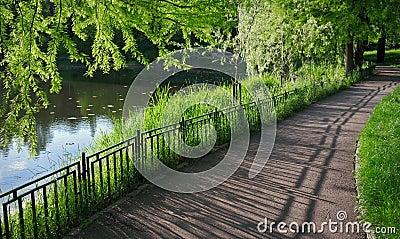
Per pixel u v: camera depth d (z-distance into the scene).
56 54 4.55
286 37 16.08
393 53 38.62
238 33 15.33
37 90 4.59
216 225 4.57
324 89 15.69
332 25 20.17
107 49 5.07
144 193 5.57
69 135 11.97
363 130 9.02
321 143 8.33
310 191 5.59
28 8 4.32
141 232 4.43
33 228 4.28
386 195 4.88
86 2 4.43
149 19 4.54
